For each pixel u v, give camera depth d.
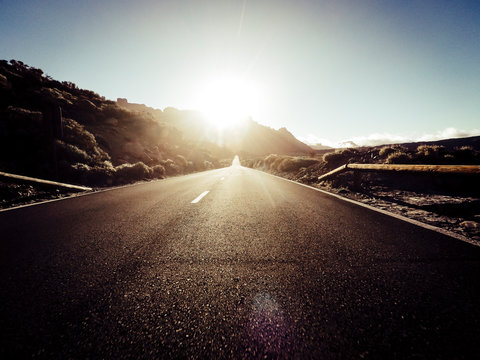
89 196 5.73
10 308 1.28
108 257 1.99
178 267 1.78
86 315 1.22
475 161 6.66
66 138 12.15
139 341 1.04
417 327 1.08
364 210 3.79
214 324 1.14
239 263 1.82
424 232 2.58
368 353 0.95
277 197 5.20
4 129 9.83
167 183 9.29
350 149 11.09
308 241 2.31
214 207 4.16
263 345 1.00
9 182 5.63
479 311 1.18
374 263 1.78
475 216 3.31
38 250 2.17
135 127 25.31
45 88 20.11
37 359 0.94
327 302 1.29
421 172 3.64
